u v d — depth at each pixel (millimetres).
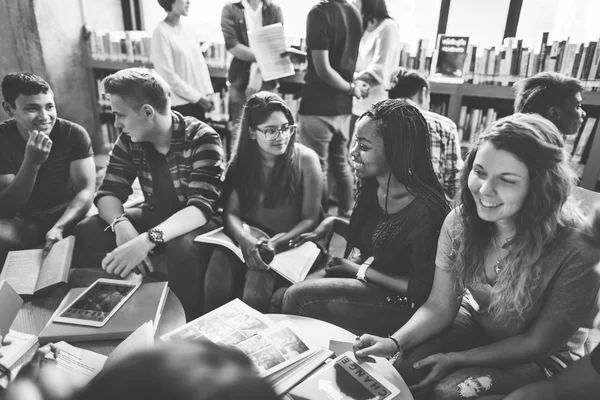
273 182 1886
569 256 1127
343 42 2775
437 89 3412
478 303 1367
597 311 1168
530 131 1068
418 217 1475
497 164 1092
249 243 1746
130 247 1629
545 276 1166
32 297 1469
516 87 2053
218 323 1309
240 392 246
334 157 3225
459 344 1389
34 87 1917
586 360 875
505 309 1255
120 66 4273
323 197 2092
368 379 1104
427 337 1354
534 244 1136
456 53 3279
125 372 254
